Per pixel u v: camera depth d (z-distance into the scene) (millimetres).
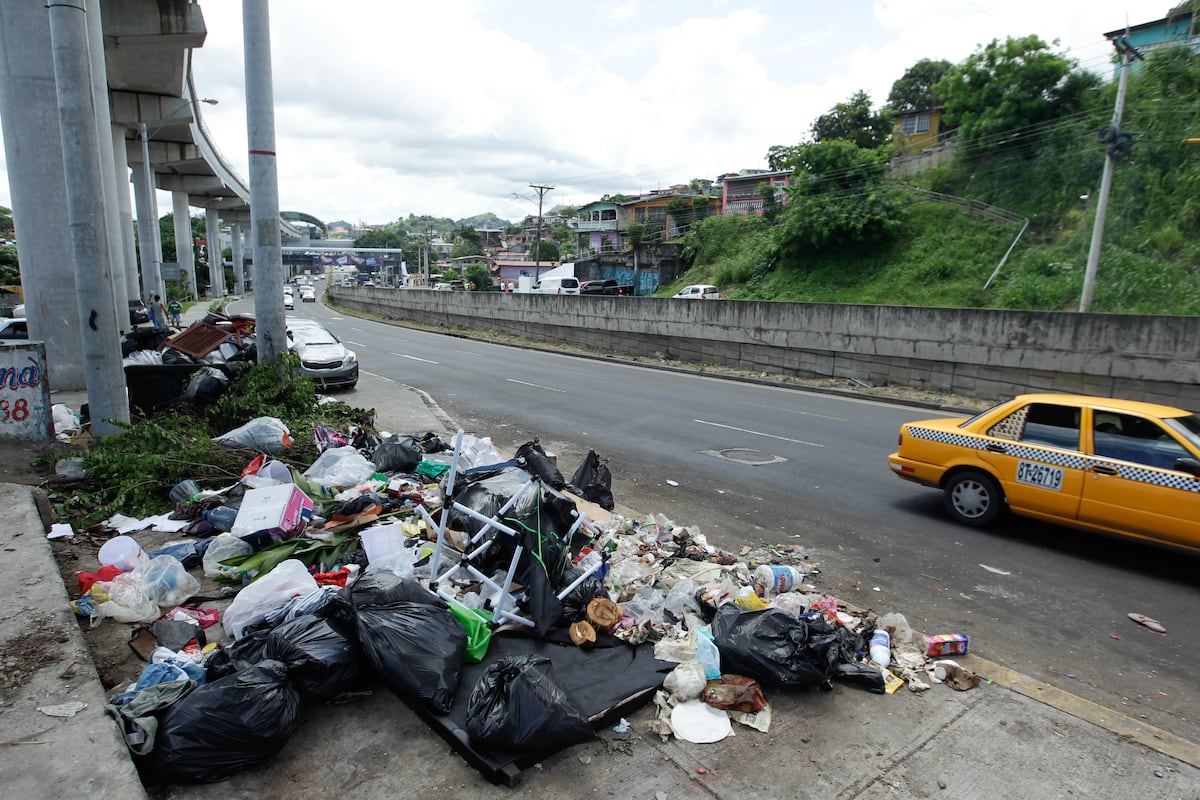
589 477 7395
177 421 9242
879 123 43469
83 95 8141
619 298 26641
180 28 25609
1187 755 3729
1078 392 14789
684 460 10117
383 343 30500
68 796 2945
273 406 10234
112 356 8633
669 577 5477
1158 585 6078
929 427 7891
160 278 37938
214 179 62094
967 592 5879
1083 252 26453
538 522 4988
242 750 3268
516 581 4996
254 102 11359
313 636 3822
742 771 3502
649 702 4016
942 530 7387
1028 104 31766
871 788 3418
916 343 17391
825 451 10844
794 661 4125
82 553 5652
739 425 12797
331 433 9305
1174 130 27297
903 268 31750
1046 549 6895
